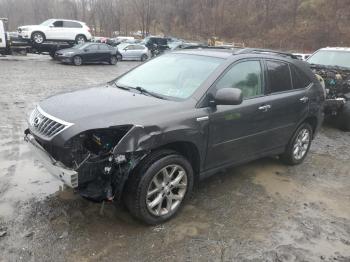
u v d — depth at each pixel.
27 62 22.69
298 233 4.02
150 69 5.08
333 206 4.71
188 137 3.96
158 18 66.94
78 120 3.58
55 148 3.68
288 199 4.79
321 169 5.97
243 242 3.78
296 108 5.50
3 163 5.29
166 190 3.95
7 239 3.54
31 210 4.05
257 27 55.69
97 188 3.66
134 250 3.52
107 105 3.91
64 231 3.71
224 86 4.46
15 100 9.98
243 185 5.09
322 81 8.28
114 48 24.59
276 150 5.49
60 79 15.18
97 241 3.60
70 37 25.55
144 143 3.57
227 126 4.44
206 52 5.01
